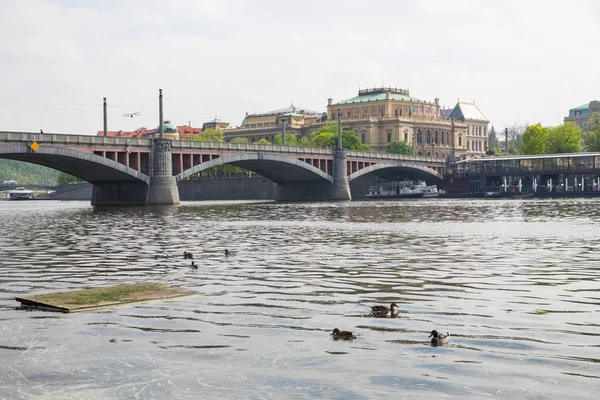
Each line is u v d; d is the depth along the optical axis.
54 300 22.58
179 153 126.19
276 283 26.38
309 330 18.59
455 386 14.21
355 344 17.22
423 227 59.12
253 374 15.06
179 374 15.12
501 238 46.75
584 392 13.82
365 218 75.75
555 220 67.62
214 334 18.25
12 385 14.62
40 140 102.31
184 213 92.50
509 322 19.39
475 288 25.02
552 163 182.12
